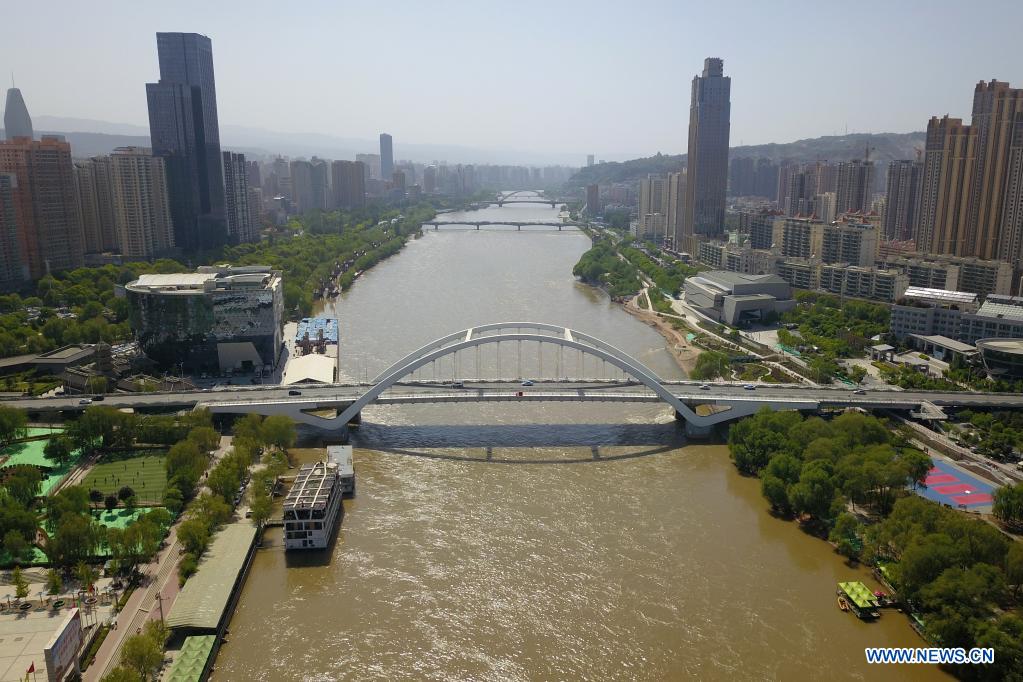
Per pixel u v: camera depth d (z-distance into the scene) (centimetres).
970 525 15612
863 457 19600
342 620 15012
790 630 14750
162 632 13775
